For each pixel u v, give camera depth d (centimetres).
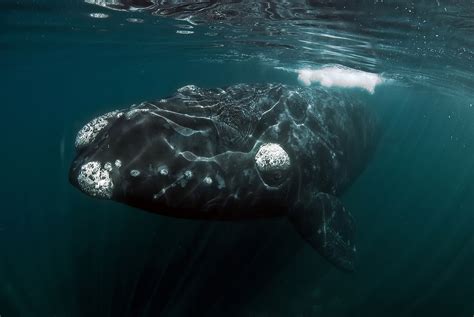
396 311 944
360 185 2030
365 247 1308
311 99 841
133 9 1196
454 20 841
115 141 495
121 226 1282
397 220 1612
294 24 1158
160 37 1777
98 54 2680
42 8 1248
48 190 1958
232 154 591
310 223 715
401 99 3312
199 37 1672
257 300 923
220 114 610
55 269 1111
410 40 1106
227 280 970
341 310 930
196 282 960
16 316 903
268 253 1070
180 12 1177
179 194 531
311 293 980
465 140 5194
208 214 588
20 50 2342
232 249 1065
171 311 869
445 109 3338
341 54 1558
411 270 1167
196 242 1094
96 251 1173
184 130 550
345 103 991
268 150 619
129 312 880
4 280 1052
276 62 2234
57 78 4728
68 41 2044
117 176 480
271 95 739
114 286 987
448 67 1439
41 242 1295
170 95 598
